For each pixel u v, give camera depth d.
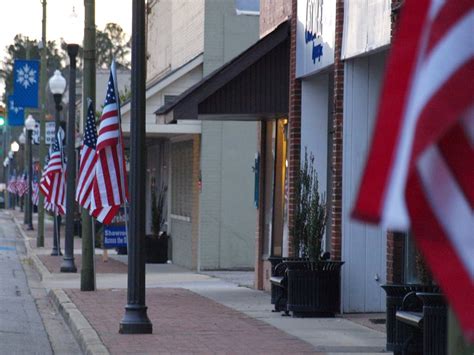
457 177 5.77
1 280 43.50
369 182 5.55
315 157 32.00
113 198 30.58
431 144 5.50
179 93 50.03
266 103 32.75
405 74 5.80
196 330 24.56
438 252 5.76
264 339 23.00
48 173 55.50
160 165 62.25
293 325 25.81
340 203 28.16
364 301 28.11
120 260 55.31
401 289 19.44
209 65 49.66
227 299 33.28
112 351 21.00
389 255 25.19
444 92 5.65
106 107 30.20
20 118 103.19
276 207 35.84
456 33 5.80
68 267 47.12
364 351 21.38
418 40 5.86
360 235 28.19
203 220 48.88
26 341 24.75
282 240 35.19
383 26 24.69
